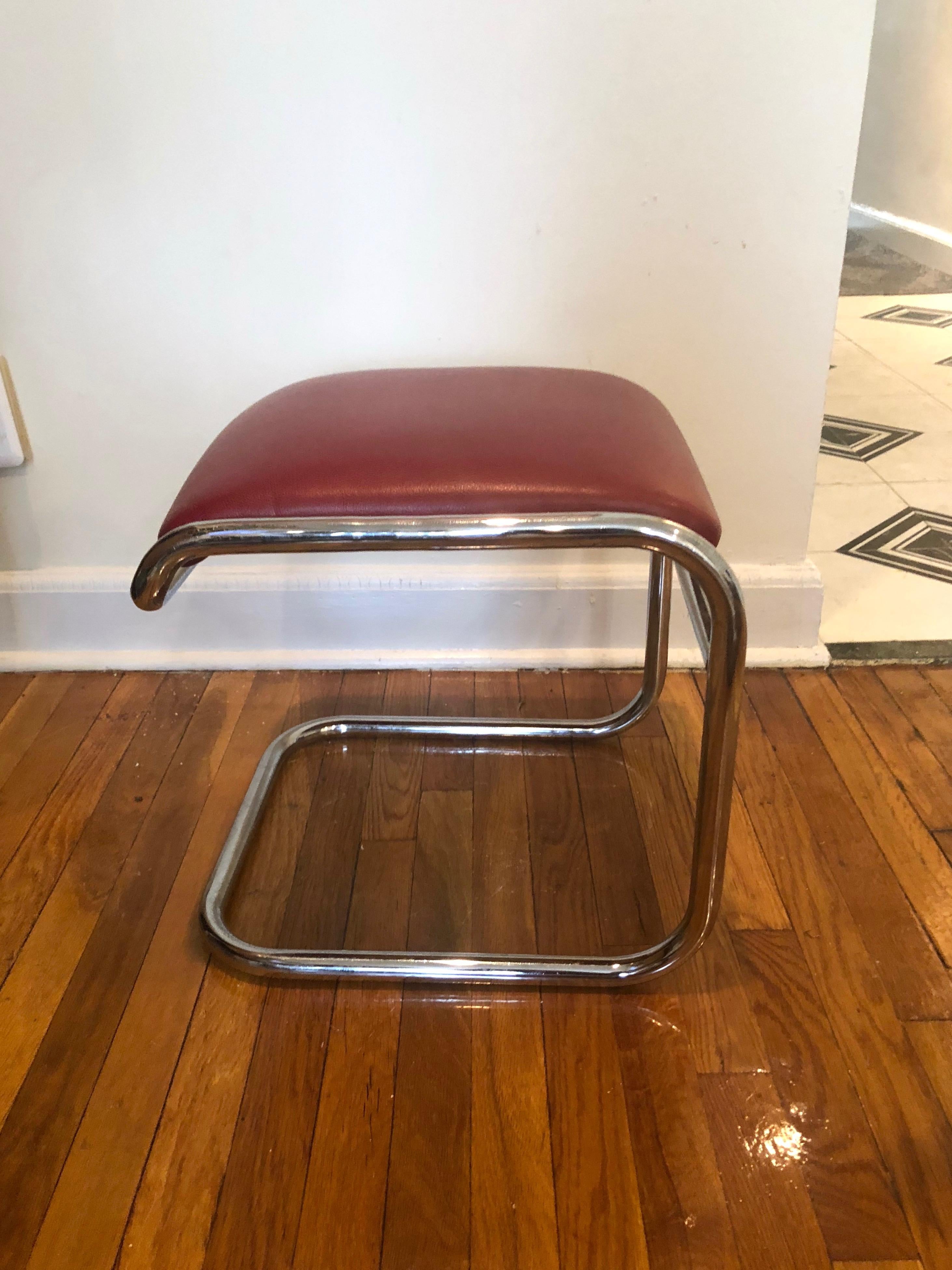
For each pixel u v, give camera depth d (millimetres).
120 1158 694
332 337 1066
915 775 1032
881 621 1293
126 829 997
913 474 1709
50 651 1275
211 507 645
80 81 935
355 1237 642
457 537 625
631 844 960
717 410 1090
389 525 627
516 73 921
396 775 1066
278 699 1200
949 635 1258
